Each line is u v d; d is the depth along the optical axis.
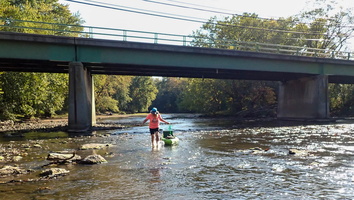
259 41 55.25
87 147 13.99
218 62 32.44
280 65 35.59
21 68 31.91
